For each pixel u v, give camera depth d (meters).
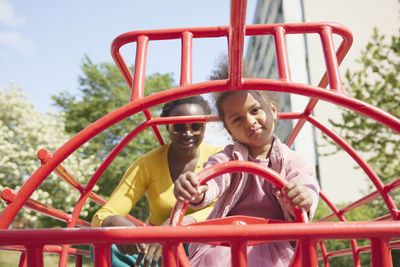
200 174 0.80
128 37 0.96
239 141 1.21
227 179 1.12
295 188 0.77
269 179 0.80
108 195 11.71
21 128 10.17
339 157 10.98
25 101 11.27
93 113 13.83
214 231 0.55
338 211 1.80
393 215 1.15
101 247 0.57
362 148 4.58
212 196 1.03
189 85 0.83
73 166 10.05
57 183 9.39
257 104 1.14
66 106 14.08
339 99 0.81
